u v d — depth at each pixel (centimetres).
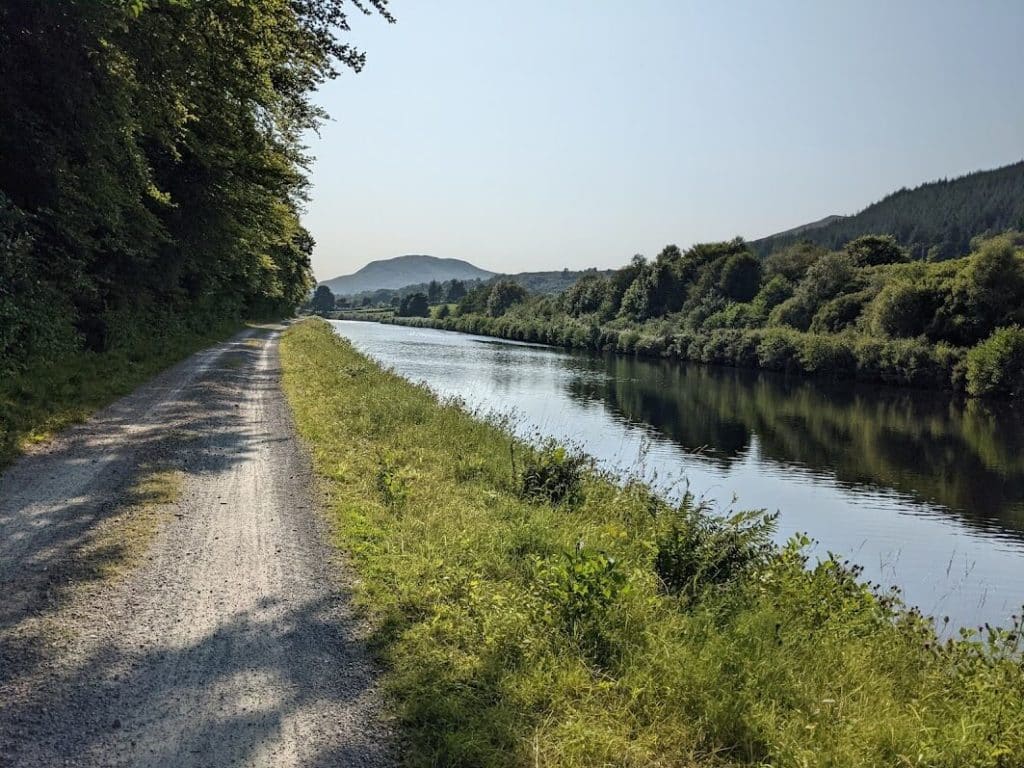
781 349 5800
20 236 1308
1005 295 4738
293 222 3234
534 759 352
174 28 1310
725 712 400
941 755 389
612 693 423
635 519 929
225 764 336
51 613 470
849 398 4275
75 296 1667
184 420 1207
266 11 1394
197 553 602
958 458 2497
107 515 671
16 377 1177
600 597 515
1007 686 494
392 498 805
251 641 460
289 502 771
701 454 2378
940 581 1235
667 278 9419
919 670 539
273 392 1720
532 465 1016
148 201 2102
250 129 1988
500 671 434
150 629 464
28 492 719
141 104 1432
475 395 3281
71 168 1412
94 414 1159
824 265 6706
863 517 1694
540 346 8562
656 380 4925
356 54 1681
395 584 561
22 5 1095
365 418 1310
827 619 614
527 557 648
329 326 7256
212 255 2733
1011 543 1504
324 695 403
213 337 3403
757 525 729
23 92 1248
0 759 323
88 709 370
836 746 385
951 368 4575
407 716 385
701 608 567
